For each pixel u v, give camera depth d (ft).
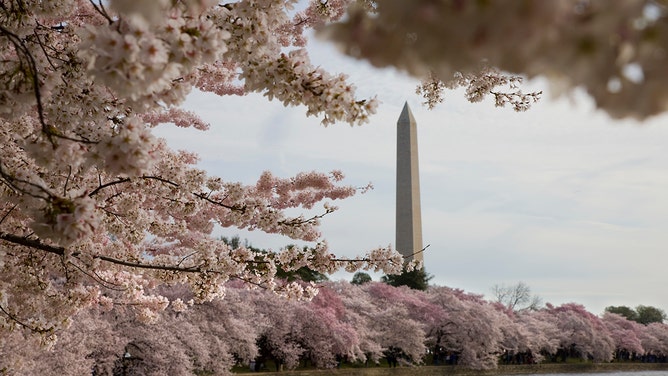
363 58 3.37
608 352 174.19
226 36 10.61
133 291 28.58
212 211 32.42
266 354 106.83
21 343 32.42
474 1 2.77
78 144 13.96
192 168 22.85
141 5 5.17
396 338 122.83
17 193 16.02
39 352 39.73
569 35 2.82
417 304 136.26
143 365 68.08
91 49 9.53
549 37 2.82
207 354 73.67
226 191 24.36
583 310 183.83
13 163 19.44
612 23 2.76
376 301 137.39
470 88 27.02
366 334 118.01
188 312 79.51
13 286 24.62
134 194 22.57
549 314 185.47
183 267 24.77
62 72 17.11
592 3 2.86
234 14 14.55
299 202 40.04
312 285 27.17
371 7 16.16
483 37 2.81
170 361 68.59
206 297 25.00
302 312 107.04
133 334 65.82
